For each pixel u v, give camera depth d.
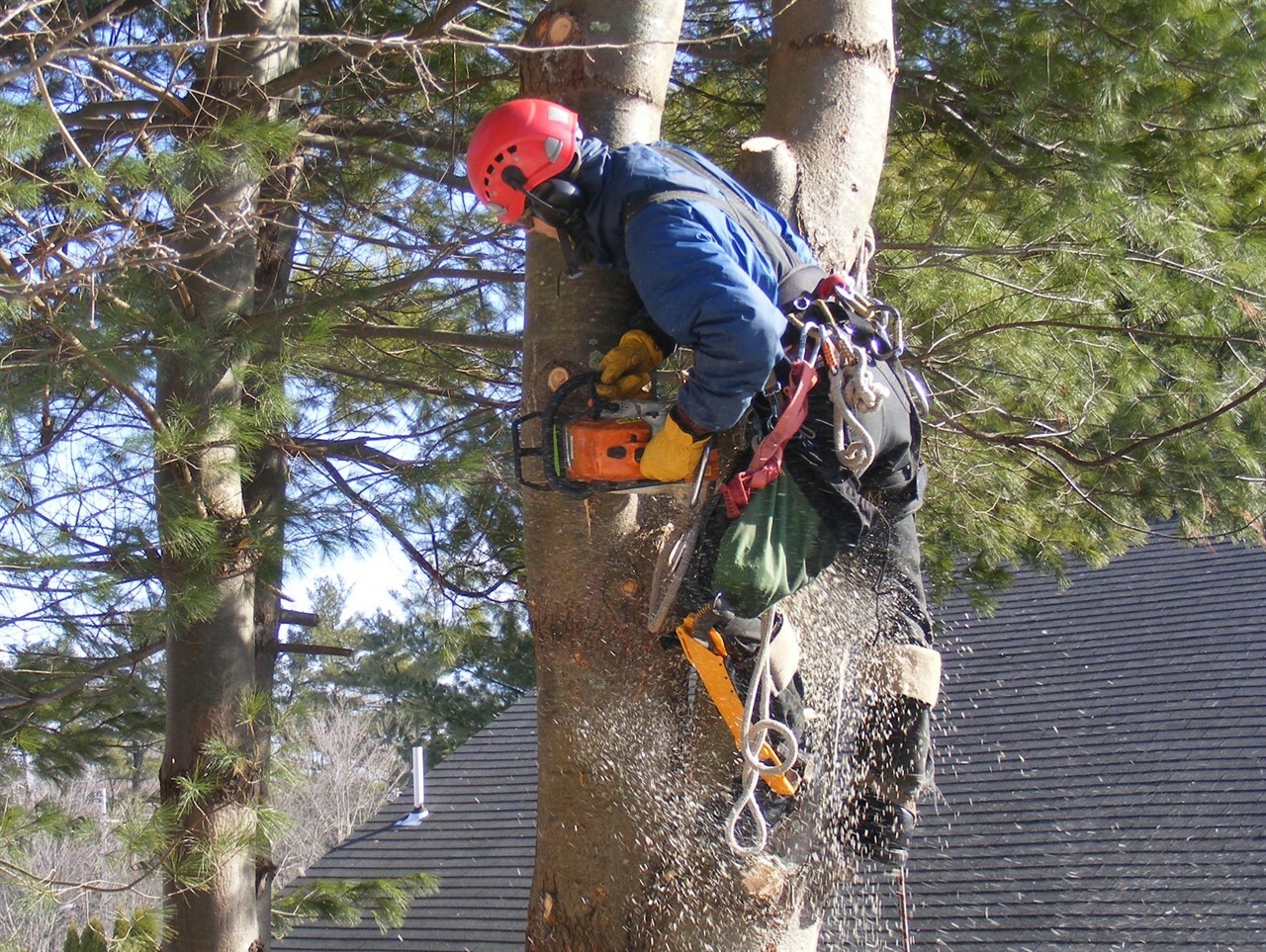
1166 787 6.66
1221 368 5.38
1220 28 4.67
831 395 2.19
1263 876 5.92
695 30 5.29
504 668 21.42
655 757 2.39
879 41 2.68
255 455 5.39
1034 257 5.22
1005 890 6.34
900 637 2.64
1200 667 7.54
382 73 5.28
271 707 4.85
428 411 6.06
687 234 2.10
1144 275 5.10
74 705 5.82
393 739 25.55
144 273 3.96
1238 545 8.70
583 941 2.37
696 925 2.34
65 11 4.37
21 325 3.82
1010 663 8.19
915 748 2.59
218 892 5.06
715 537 2.25
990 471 5.66
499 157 2.28
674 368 5.09
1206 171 4.99
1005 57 4.84
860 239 2.60
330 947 8.52
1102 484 5.69
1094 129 4.72
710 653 2.29
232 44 4.59
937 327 5.22
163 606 4.23
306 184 5.39
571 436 2.31
